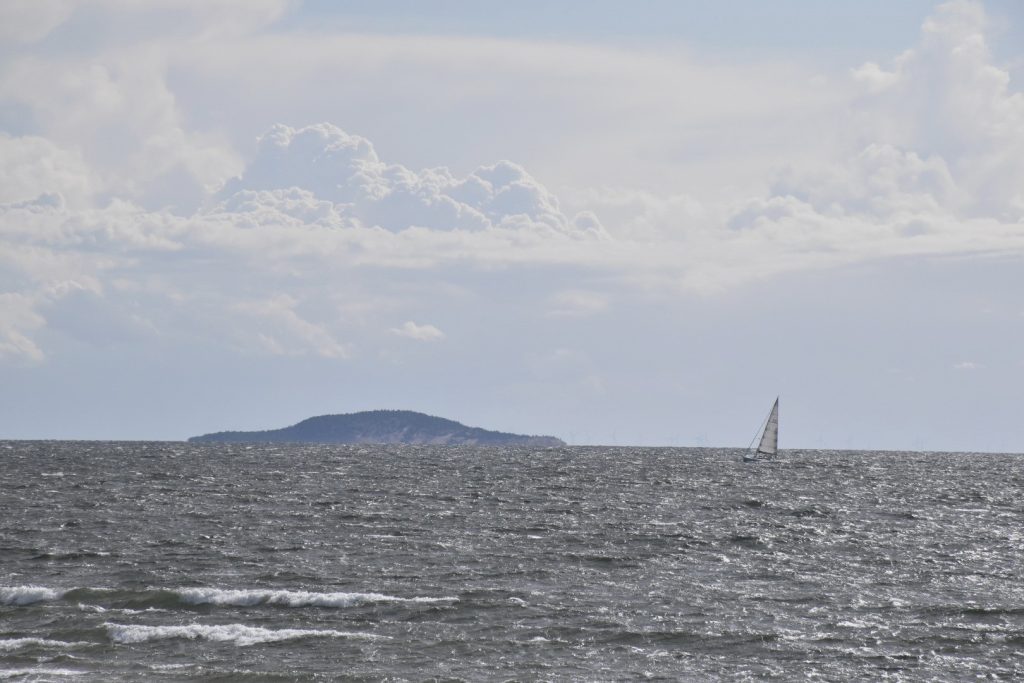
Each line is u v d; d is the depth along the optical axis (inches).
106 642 6574.8
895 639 6899.6
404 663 6235.2
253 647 6505.9
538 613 7495.1
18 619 7091.5
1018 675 6146.7
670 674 6097.4
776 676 6077.8
